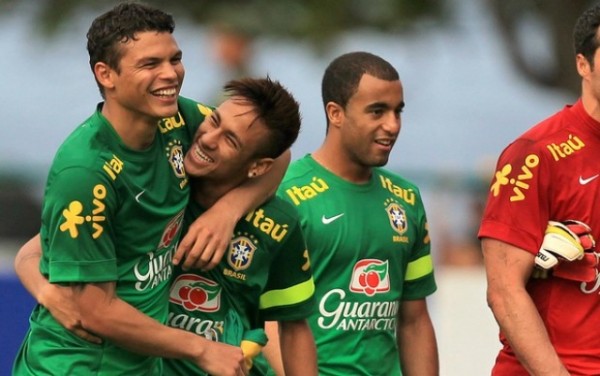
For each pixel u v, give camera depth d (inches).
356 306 857.5
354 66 860.6
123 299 709.3
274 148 744.3
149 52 676.7
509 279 761.0
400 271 879.1
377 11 1905.8
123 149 692.7
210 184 750.5
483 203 1672.0
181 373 764.6
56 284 693.9
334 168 872.3
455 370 1256.2
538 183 762.2
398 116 864.3
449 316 1263.5
